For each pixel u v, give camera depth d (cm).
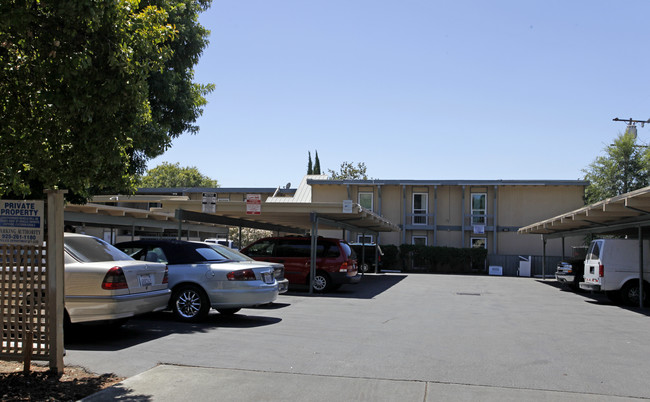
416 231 3822
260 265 1153
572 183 3578
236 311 1222
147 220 2395
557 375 701
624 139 3212
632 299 1666
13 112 638
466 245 3750
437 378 673
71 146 654
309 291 1825
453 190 3778
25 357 631
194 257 1137
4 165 654
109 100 605
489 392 616
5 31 576
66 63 568
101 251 898
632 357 826
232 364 721
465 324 1141
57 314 636
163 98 1352
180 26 1340
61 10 545
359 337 947
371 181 3769
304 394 595
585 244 3378
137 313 867
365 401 574
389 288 2077
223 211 1781
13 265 639
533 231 2797
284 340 900
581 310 1478
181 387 612
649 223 1553
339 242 1845
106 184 711
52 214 631
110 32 598
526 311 1417
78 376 645
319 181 3819
